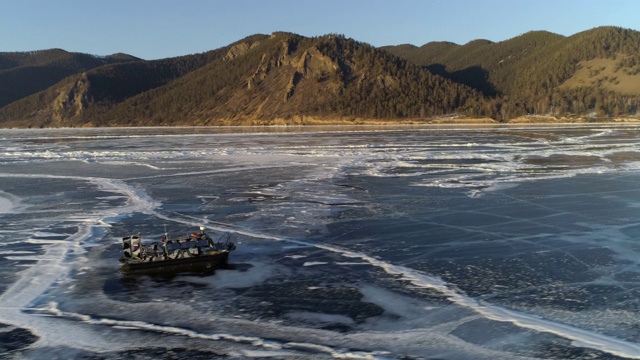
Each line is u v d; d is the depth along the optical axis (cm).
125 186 3553
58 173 4278
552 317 1403
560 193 3048
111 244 2139
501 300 1520
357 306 1498
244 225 2419
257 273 1783
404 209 2695
